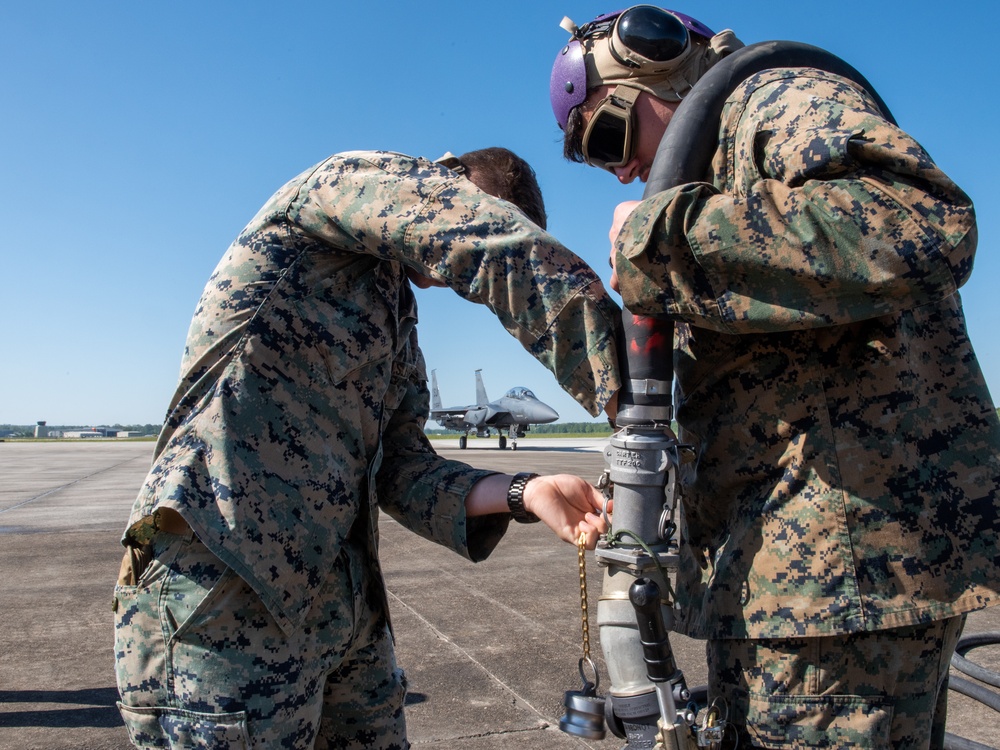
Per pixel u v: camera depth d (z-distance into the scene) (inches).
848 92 42.8
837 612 42.6
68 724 121.4
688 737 41.8
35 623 180.7
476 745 111.3
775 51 48.4
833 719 43.9
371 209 51.6
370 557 61.7
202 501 50.5
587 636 49.8
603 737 47.4
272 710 52.0
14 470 907.4
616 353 45.6
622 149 56.8
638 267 41.9
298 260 56.6
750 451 47.5
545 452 1346.0
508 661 149.1
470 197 49.5
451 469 66.0
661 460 43.2
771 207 39.0
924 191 37.0
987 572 43.9
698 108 46.4
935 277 36.9
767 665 45.6
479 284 48.0
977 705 123.2
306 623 55.0
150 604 52.3
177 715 51.9
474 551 63.6
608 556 43.7
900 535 43.4
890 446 44.1
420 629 172.2
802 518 44.5
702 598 51.3
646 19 51.9
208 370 54.8
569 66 56.6
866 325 45.0
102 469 935.0
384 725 65.7
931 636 44.9
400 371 66.7
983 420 47.2
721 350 49.1
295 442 55.0
